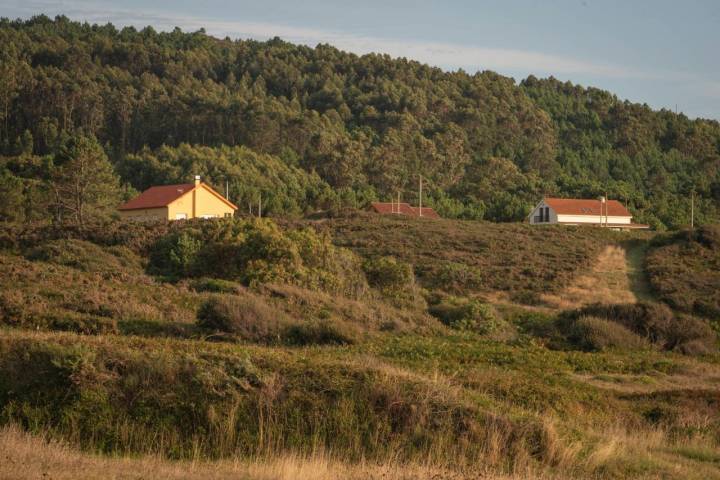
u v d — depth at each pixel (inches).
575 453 1331.2
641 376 2428.6
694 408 1850.4
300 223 6072.8
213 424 1317.7
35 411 1322.6
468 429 1354.6
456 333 3134.8
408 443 1323.8
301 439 1312.7
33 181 7239.2
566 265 5187.0
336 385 1416.1
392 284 3922.2
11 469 1010.1
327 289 3558.1
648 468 1328.7
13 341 1455.5
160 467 1127.0
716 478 1304.1
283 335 2518.5
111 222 5083.7
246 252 3796.8
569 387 1995.6
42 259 3882.9
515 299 4429.1
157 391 1370.6
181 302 2933.1
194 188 6870.1
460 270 4690.0
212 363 1446.9
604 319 3361.2
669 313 3449.8
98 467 1077.1
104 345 1501.0
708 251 5615.2
